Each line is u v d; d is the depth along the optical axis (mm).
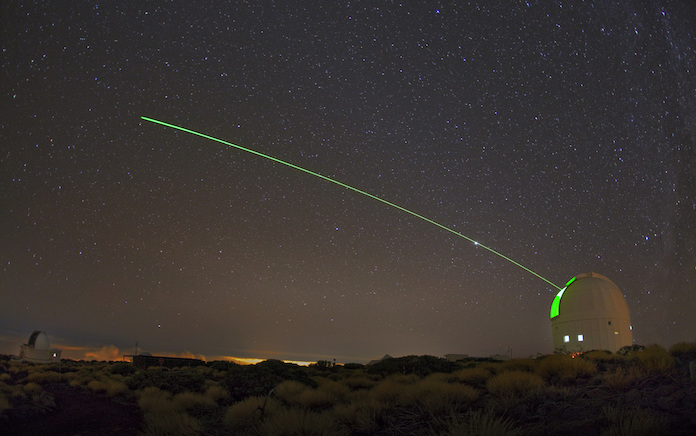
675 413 7141
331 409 11461
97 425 12086
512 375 11180
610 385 9516
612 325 34750
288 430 8688
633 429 6020
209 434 9945
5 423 11500
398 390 12117
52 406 14094
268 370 18328
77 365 38406
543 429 7188
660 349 12789
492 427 7004
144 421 12352
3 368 24344
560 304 37906
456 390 10336
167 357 41094
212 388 16156
